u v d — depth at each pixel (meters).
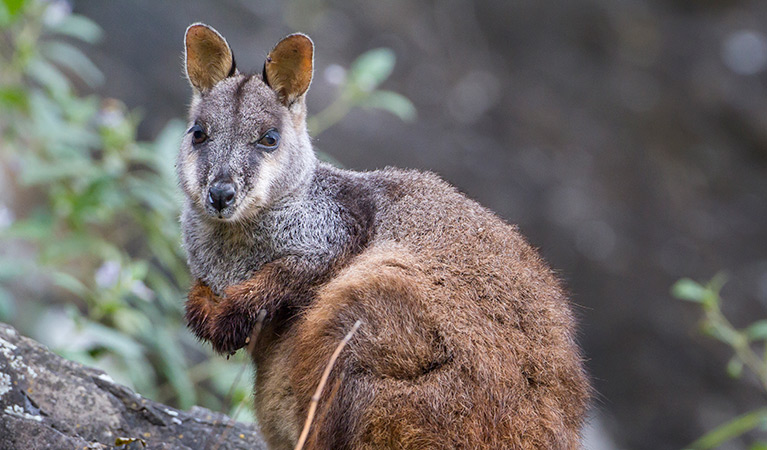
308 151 8.84
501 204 24.25
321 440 7.05
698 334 23.50
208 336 8.22
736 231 26.09
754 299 24.16
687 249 25.12
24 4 12.09
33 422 7.00
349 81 13.01
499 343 7.20
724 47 29.73
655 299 24.03
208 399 14.33
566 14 29.66
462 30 28.64
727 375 22.80
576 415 7.39
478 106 26.70
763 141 27.78
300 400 7.41
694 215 26.14
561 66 28.64
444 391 6.93
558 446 7.02
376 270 7.54
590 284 23.94
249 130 8.40
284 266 8.17
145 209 15.53
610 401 22.59
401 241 8.02
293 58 8.91
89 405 7.84
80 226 12.21
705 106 28.30
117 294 11.03
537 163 25.84
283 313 8.21
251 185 8.20
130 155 12.28
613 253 24.53
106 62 23.20
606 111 27.92
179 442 8.21
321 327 7.30
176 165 8.91
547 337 7.40
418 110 25.89
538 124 26.88
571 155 26.44
